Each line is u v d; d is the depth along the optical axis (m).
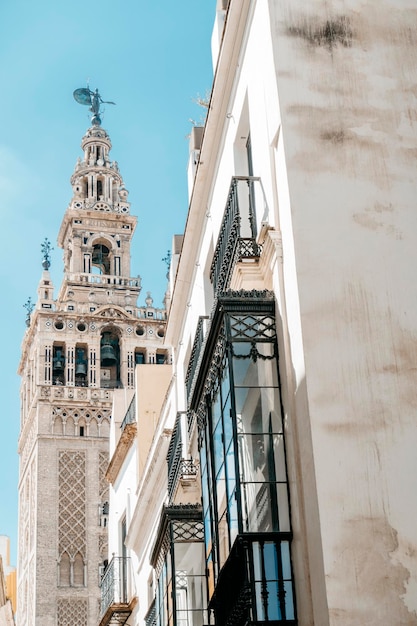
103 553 86.81
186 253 27.59
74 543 86.75
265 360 18.03
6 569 92.69
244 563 16.94
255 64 20.56
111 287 94.81
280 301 18.09
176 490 27.23
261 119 19.94
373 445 16.48
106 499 88.69
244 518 17.08
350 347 17.08
